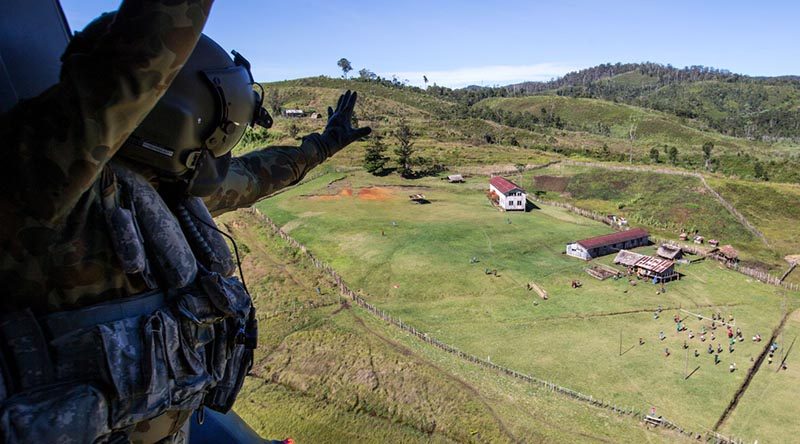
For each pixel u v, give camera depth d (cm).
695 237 5903
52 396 173
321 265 4425
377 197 6531
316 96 15700
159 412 194
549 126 16888
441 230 5447
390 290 4194
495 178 6944
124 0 170
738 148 14638
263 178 302
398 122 12750
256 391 2627
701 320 3816
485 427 2448
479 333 3534
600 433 2489
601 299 4109
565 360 3209
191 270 213
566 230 5725
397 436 2384
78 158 166
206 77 215
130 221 190
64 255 177
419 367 2864
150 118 201
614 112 18888
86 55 167
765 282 4644
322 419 2456
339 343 3050
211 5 180
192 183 226
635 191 7381
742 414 2755
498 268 4603
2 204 167
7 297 177
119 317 190
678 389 2939
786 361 3294
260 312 3425
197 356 209
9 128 167
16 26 209
